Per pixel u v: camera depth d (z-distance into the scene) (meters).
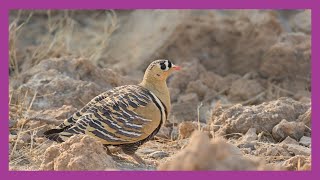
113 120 11.07
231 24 18.73
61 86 14.39
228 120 13.05
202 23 18.70
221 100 16.52
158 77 11.62
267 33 18.28
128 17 20.50
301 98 16.59
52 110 13.65
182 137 13.12
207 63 18.39
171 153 12.22
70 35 19.03
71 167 10.09
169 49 18.56
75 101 14.23
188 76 16.80
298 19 19.39
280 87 17.39
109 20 20.62
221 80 17.39
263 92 16.81
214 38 18.56
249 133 12.73
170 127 14.24
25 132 12.53
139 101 11.24
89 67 15.28
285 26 19.06
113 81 15.30
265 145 12.15
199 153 8.16
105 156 10.45
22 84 14.89
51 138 11.21
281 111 13.06
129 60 18.55
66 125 11.32
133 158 11.56
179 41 18.56
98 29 20.31
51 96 14.22
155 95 11.54
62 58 15.44
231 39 18.52
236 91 16.80
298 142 12.48
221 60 18.41
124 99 11.23
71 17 20.61
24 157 11.71
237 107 13.29
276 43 17.83
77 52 18.19
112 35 19.75
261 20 18.45
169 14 19.25
